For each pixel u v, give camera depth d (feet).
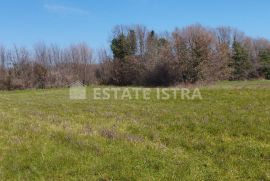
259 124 48.39
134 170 33.47
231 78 273.33
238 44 282.15
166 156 37.09
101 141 41.68
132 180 31.71
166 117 56.13
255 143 41.29
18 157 36.58
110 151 38.19
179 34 215.51
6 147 39.55
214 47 218.59
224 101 69.92
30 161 35.65
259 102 65.98
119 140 42.39
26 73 204.54
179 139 43.29
